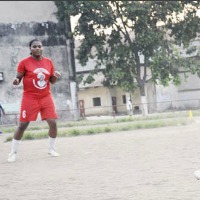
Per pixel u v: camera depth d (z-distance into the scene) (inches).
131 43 1800.0
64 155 382.0
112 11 1772.9
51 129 388.8
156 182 224.4
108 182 234.8
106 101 2701.8
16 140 373.1
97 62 1861.5
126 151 373.7
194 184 212.4
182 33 1833.2
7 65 1782.7
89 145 457.7
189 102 1876.2
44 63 391.5
